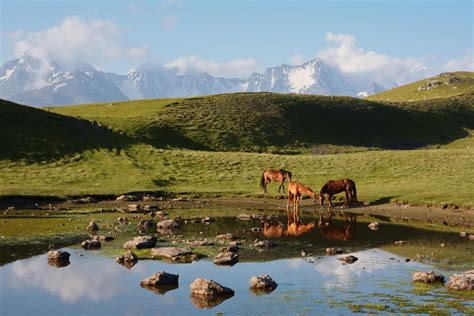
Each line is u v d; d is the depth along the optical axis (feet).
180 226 102.06
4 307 52.03
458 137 435.53
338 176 181.98
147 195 156.46
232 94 429.79
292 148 323.78
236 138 314.35
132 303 53.16
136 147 228.43
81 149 211.82
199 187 170.81
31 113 234.79
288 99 429.79
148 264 69.10
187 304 52.70
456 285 55.83
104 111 362.33
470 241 84.99
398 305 50.47
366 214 120.37
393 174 177.88
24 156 192.85
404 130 426.92
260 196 154.51
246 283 59.82
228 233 91.40
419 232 94.32
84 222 106.22
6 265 68.80
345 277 61.52
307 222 108.68
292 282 59.82
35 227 99.04
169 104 373.81
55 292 56.95
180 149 268.21
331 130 388.57
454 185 150.41
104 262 70.33
